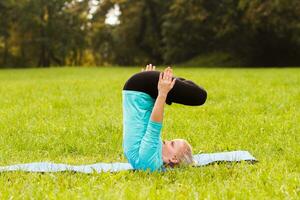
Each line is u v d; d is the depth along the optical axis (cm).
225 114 1204
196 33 5106
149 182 583
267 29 4756
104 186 557
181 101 634
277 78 2256
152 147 633
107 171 626
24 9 5881
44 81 2645
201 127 1036
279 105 1321
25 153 852
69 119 1177
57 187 565
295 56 5003
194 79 2261
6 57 6406
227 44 5153
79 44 6397
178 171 627
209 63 5228
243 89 1730
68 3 6319
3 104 1530
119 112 1275
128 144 644
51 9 6212
